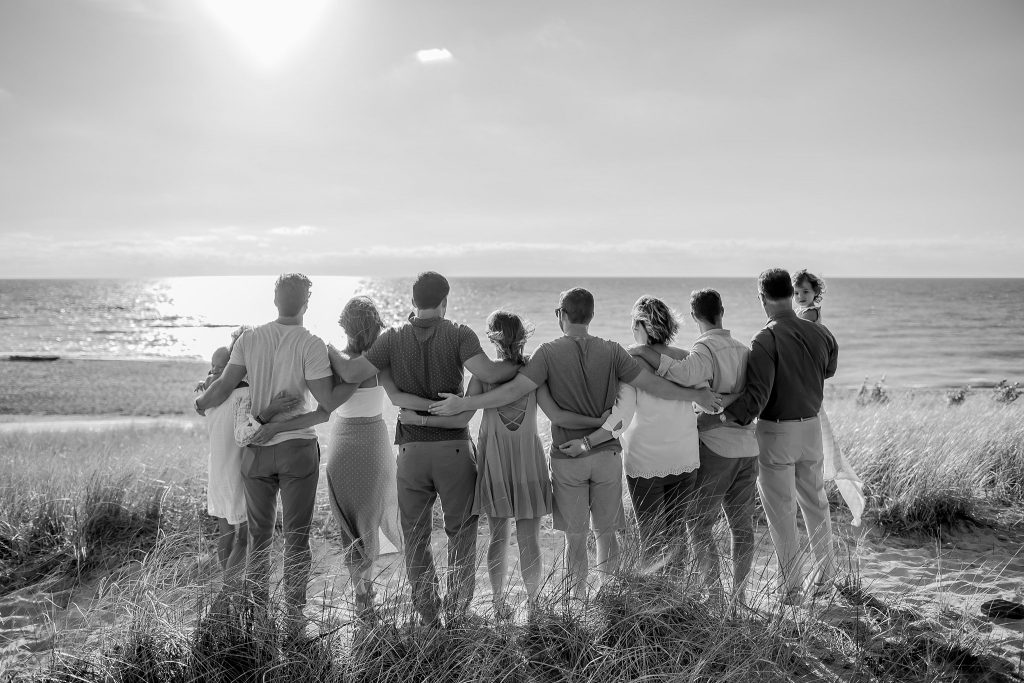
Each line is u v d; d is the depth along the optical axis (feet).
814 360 13.55
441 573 12.56
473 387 12.64
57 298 458.91
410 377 12.35
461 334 12.45
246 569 11.49
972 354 147.13
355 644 10.36
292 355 12.36
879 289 483.10
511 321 12.64
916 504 17.99
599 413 12.55
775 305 13.67
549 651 10.32
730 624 10.92
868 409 32.58
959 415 28.40
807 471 13.87
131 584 12.37
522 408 12.51
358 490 12.72
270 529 12.67
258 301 472.03
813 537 13.74
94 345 193.16
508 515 12.07
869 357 142.41
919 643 11.18
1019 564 15.44
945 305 308.19
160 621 10.74
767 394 12.84
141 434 41.70
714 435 13.12
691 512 12.63
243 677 10.03
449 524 12.36
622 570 11.60
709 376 12.64
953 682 10.14
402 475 12.30
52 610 13.61
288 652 10.23
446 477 12.14
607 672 9.81
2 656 11.19
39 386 100.68
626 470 13.14
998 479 20.33
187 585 11.55
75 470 20.88
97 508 17.66
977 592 13.69
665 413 12.67
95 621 11.42
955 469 19.43
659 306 13.29
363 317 13.03
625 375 12.46
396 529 13.43
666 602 11.12
